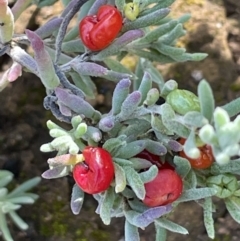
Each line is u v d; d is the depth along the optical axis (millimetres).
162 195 86
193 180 92
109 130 93
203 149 88
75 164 86
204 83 72
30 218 146
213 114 73
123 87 92
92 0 120
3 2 97
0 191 108
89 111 95
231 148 66
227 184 91
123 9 100
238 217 92
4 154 147
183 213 148
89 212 148
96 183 83
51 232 146
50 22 116
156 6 102
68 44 120
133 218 89
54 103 101
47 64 91
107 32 97
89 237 146
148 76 94
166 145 92
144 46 118
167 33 117
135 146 89
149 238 148
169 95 84
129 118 93
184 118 75
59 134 87
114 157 89
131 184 84
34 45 88
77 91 102
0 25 104
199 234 149
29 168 148
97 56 103
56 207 147
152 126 89
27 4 119
